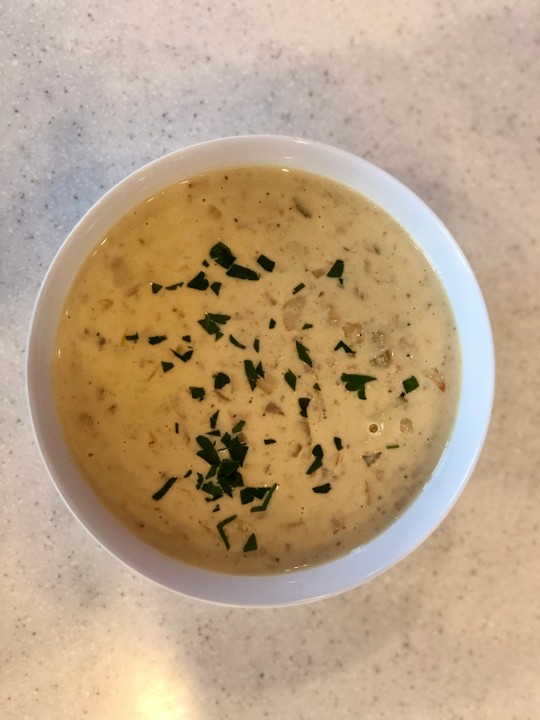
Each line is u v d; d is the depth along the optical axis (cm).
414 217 20
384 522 21
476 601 23
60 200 22
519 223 23
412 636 23
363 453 21
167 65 23
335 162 20
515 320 23
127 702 22
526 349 23
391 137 23
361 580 20
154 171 20
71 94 22
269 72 23
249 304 21
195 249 21
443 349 21
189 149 20
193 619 22
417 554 23
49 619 22
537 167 23
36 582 22
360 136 23
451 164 23
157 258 21
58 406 20
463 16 23
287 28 23
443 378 21
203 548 21
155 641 22
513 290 23
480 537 23
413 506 21
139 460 21
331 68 23
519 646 23
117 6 23
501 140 23
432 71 23
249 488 21
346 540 21
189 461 21
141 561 20
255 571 21
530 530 23
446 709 22
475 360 20
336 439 21
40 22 22
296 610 23
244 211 21
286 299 21
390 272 21
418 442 21
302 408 21
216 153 20
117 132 22
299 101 23
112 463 21
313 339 21
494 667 23
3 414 22
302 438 21
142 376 21
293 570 21
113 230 21
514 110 23
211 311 21
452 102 23
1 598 22
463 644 23
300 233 21
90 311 21
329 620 23
